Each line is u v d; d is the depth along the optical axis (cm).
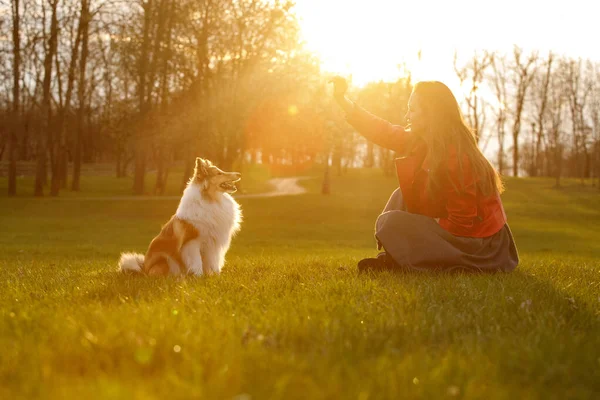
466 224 659
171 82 4253
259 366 277
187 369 271
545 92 7644
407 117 692
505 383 264
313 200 5381
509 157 8456
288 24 4147
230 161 4291
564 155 8844
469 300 486
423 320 391
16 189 5641
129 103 4588
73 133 6212
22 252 1909
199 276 720
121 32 4234
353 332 348
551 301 486
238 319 386
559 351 312
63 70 5066
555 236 3684
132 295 541
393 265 686
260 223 4031
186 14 4041
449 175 645
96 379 260
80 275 818
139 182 5641
